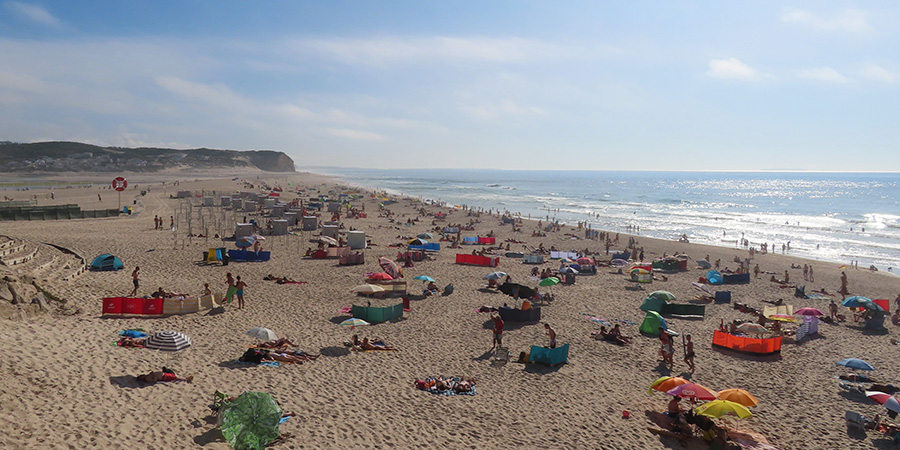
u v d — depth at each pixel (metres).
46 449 10.30
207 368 16.66
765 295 37.94
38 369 14.05
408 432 13.96
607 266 47.03
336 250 42.88
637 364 21.45
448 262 44.75
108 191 107.81
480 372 19.30
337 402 15.35
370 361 19.33
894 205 144.12
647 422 15.97
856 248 67.94
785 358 23.33
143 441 11.44
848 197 184.38
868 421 16.61
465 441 13.83
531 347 21.23
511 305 30.36
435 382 17.31
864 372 21.84
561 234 68.88
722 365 21.94
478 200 148.62
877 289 42.38
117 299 21.78
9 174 192.38
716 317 30.39
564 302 32.12
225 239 48.75
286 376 16.88
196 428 12.46
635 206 132.62
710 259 54.84
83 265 30.64
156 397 13.82
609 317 29.02
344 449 12.57
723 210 124.12
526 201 146.38
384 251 48.28
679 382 15.86
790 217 106.94
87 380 14.10
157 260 36.41
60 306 21.52
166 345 16.22
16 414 11.42
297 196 117.56
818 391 19.59
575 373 19.91
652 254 56.59
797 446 15.12
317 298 28.78
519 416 15.77
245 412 11.72
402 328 24.19
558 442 14.26
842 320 30.62
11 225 47.91
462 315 27.25
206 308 24.27
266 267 37.34
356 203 106.38
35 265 27.52
